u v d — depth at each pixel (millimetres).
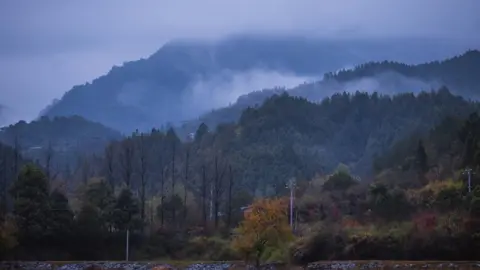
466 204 149625
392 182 188750
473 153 190500
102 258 152500
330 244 138750
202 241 160250
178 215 177875
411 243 136125
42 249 147500
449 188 162250
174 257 155500
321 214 172500
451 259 134375
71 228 151375
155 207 190500
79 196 173875
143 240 159375
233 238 148000
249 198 192875
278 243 134875
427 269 120875
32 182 149875
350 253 137625
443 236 135500
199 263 142500
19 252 143750
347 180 198875
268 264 134125
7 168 197500
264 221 134625
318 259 138125
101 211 159375
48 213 149500
